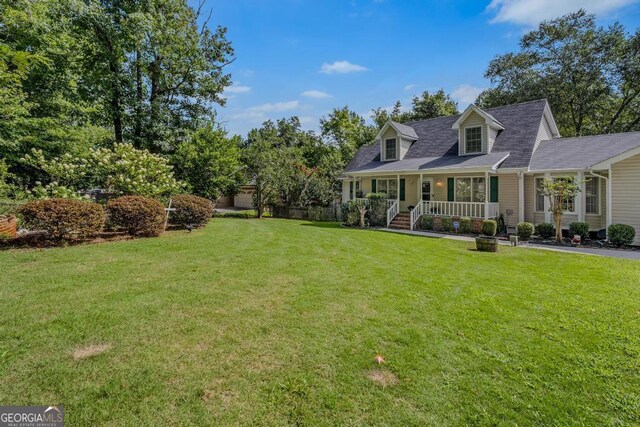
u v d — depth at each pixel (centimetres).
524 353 339
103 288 496
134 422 228
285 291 515
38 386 261
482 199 1487
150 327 373
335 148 3045
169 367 296
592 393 276
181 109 1922
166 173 1349
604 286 580
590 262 796
